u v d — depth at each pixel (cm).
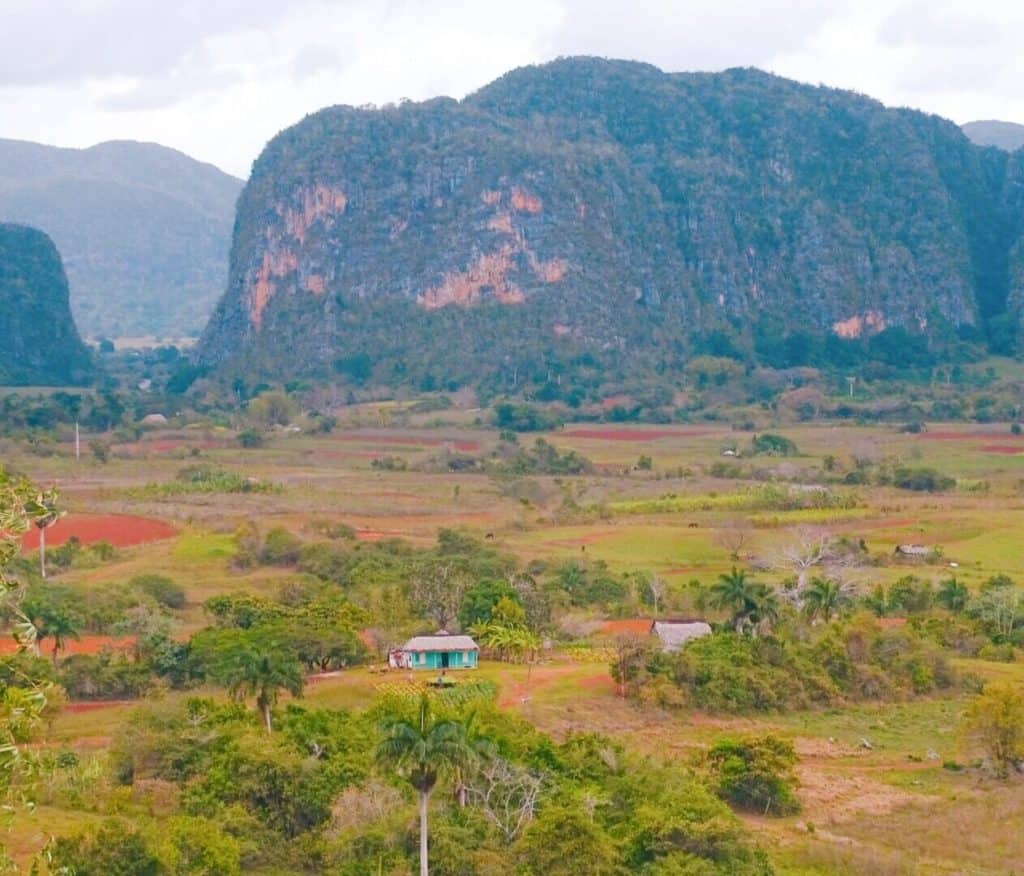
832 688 9012
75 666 8388
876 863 5828
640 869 5528
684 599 11275
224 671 7456
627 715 8294
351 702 7788
